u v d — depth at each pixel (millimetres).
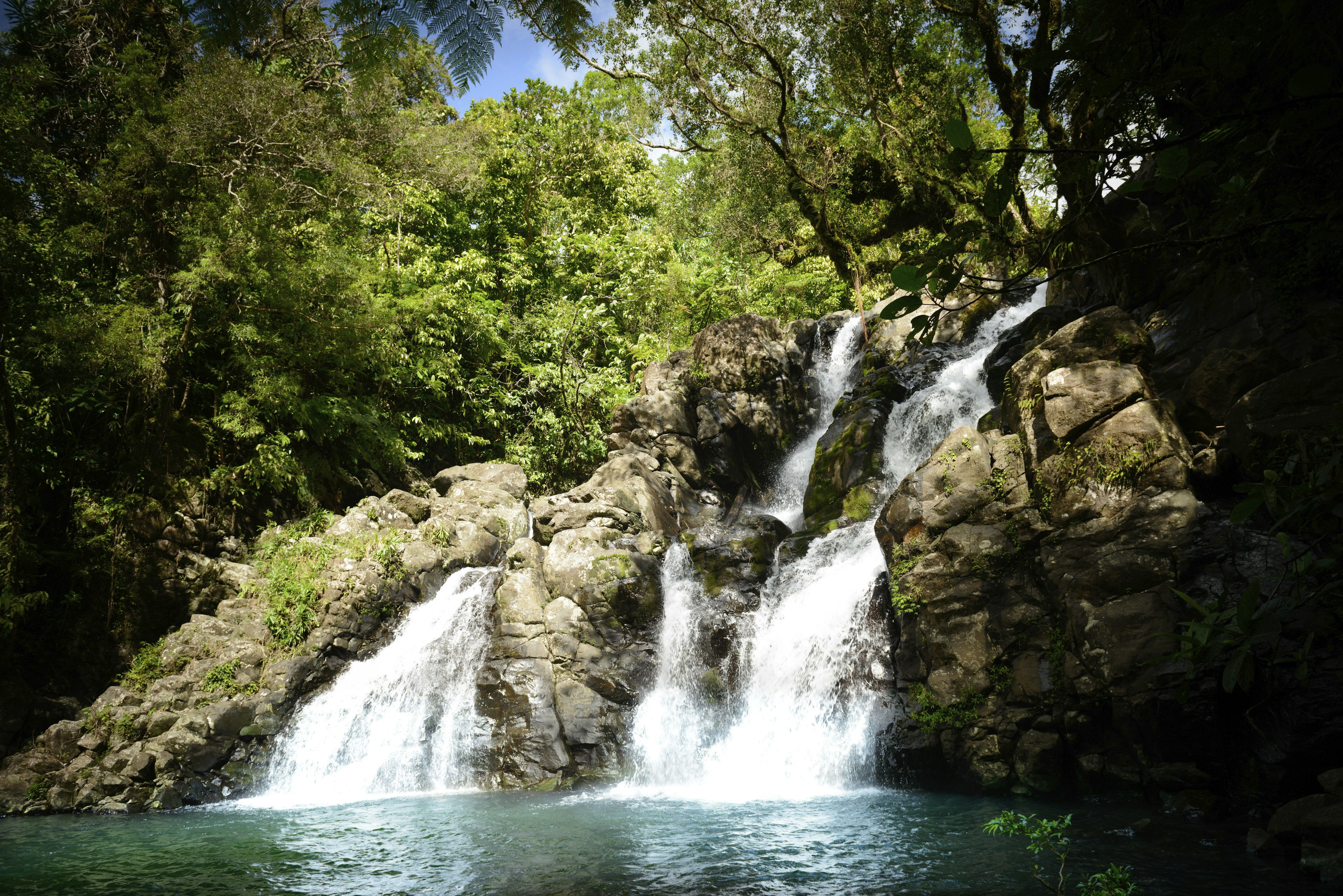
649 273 27969
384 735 12898
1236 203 2598
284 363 17531
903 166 17766
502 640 13055
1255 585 2996
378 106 16109
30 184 15156
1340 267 9453
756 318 20812
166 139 15062
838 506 15477
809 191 18781
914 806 9242
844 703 11328
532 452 22297
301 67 15672
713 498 18766
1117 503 9336
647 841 8172
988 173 15156
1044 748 9078
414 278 21891
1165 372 11023
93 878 7535
